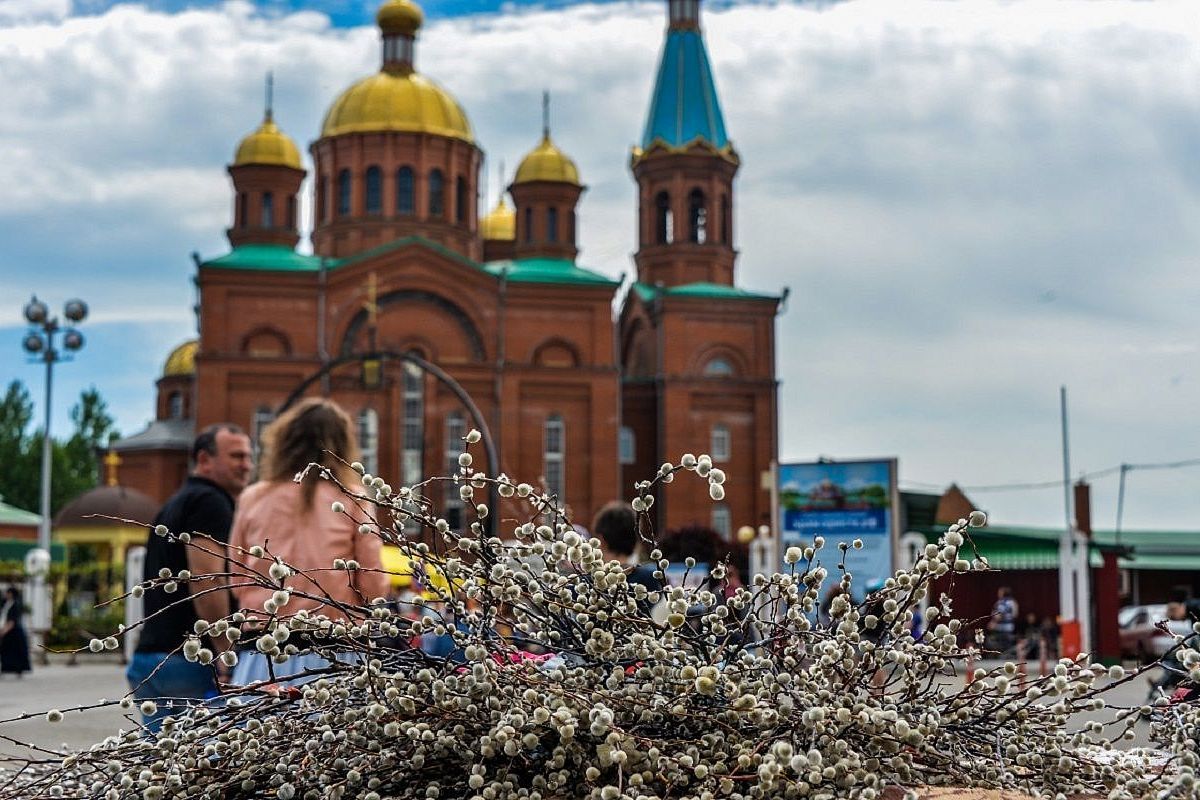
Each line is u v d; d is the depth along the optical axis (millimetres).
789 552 2805
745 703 2473
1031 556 38281
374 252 68625
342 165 75125
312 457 5500
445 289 69250
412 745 2660
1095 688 2791
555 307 70188
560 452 69438
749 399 71812
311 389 67875
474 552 2906
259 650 2617
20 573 39156
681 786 2562
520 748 2529
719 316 72250
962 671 3125
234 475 6516
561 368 69500
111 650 2725
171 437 80188
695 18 79562
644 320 76000
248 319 68062
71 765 2738
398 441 68188
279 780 2670
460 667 2740
